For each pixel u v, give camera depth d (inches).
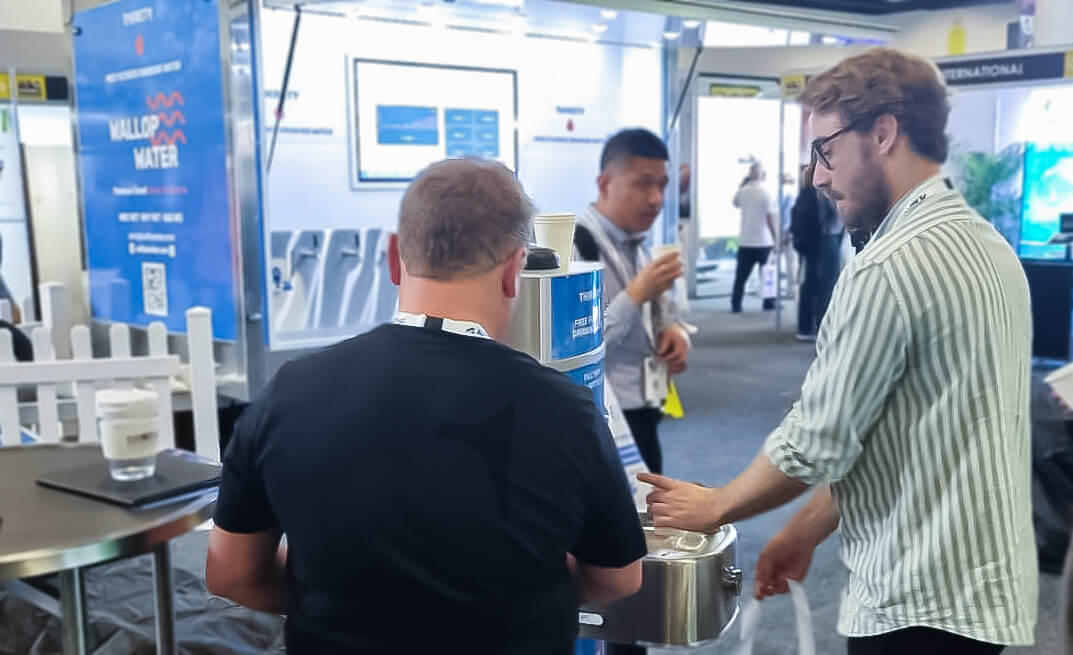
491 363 41.0
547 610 40.8
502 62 166.1
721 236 448.1
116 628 91.1
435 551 39.0
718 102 426.9
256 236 126.8
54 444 81.0
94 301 156.3
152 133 137.3
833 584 127.9
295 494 40.3
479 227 41.9
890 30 181.0
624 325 89.4
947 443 49.2
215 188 126.5
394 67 151.3
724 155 436.8
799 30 169.9
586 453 40.8
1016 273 53.2
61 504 64.7
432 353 41.1
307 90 140.4
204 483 68.2
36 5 214.5
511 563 39.4
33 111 226.7
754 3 156.6
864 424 50.1
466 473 39.2
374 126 149.3
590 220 95.2
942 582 49.7
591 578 43.9
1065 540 128.8
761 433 208.1
